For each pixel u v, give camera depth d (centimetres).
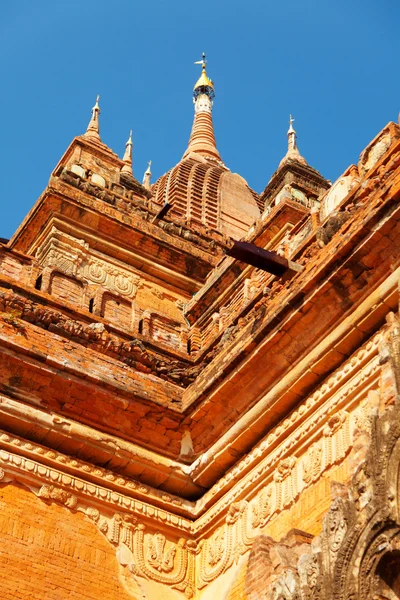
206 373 2066
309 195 2873
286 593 1603
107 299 2317
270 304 1939
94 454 1998
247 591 1747
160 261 2666
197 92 4734
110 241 2623
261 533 1878
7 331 1959
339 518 1566
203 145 4409
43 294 2111
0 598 1783
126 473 2031
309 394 1869
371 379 1734
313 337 1845
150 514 2020
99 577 1905
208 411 2039
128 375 2062
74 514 1944
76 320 2128
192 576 2009
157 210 2800
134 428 2045
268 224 2672
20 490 1908
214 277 2539
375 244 1717
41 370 1964
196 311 2558
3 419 1934
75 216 2594
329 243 1847
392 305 1717
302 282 1844
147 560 1977
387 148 2020
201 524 2036
